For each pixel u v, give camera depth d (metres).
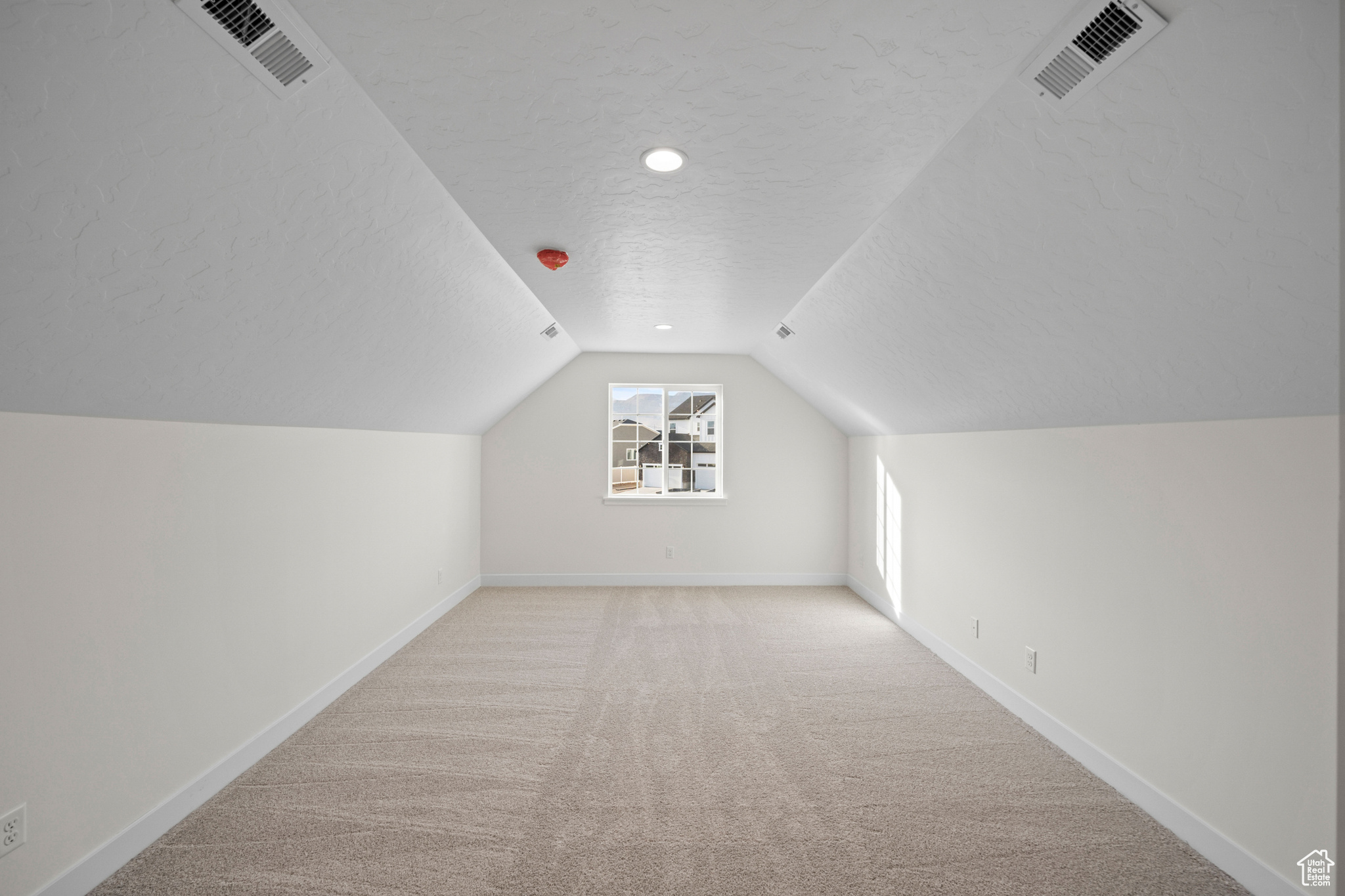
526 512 5.67
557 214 2.23
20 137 1.08
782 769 2.44
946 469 3.76
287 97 1.32
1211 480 1.92
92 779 1.79
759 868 1.86
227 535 2.37
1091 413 2.40
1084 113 1.31
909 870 1.85
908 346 3.04
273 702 2.65
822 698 3.14
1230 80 1.08
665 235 2.45
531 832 2.04
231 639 2.39
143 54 1.09
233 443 2.41
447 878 1.81
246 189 1.49
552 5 1.15
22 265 1.26
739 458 5.76
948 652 3.68
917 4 1.16
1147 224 1.45
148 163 1.26
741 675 3.46
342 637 3.24
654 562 5.73
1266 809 1.73
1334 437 1.57
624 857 1.91
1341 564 0.94
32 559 1.63
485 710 2.99
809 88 1.43
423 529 4.33
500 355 4.05
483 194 2.04
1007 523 3.07
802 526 5.79
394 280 2.34
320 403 2.82
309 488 2.94
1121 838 2.01
